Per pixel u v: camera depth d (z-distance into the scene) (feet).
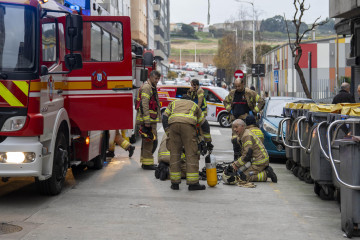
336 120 26.37
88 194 34.01
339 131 28.48
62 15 35.09
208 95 99.30
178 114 35.47
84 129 38.11
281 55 197.16
